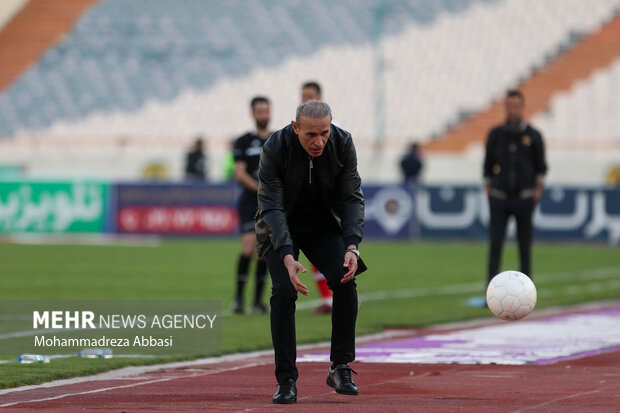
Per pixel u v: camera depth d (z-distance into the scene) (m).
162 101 98.44
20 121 98.94
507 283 19.50
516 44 94.69
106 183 75.25
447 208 71.44
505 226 34.62
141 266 51.31
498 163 34.28
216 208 73.62
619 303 35.94
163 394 16.80
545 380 18.53
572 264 53.91
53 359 21.16
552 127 87.00
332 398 16.33
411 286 42.16
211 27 103.81
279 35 101.69
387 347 23.98
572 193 69.19
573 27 94.19
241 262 32.00
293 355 16.02
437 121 90.81
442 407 15.26
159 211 74.50
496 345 24.41
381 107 91.81
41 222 76.00
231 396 16.58
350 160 16.33
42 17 106.38
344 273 16.25
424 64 95.31
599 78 89.38
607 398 16.22
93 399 16.16
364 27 100.75
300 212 16.62
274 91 97.00
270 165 16.20
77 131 97.12
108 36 104.69
